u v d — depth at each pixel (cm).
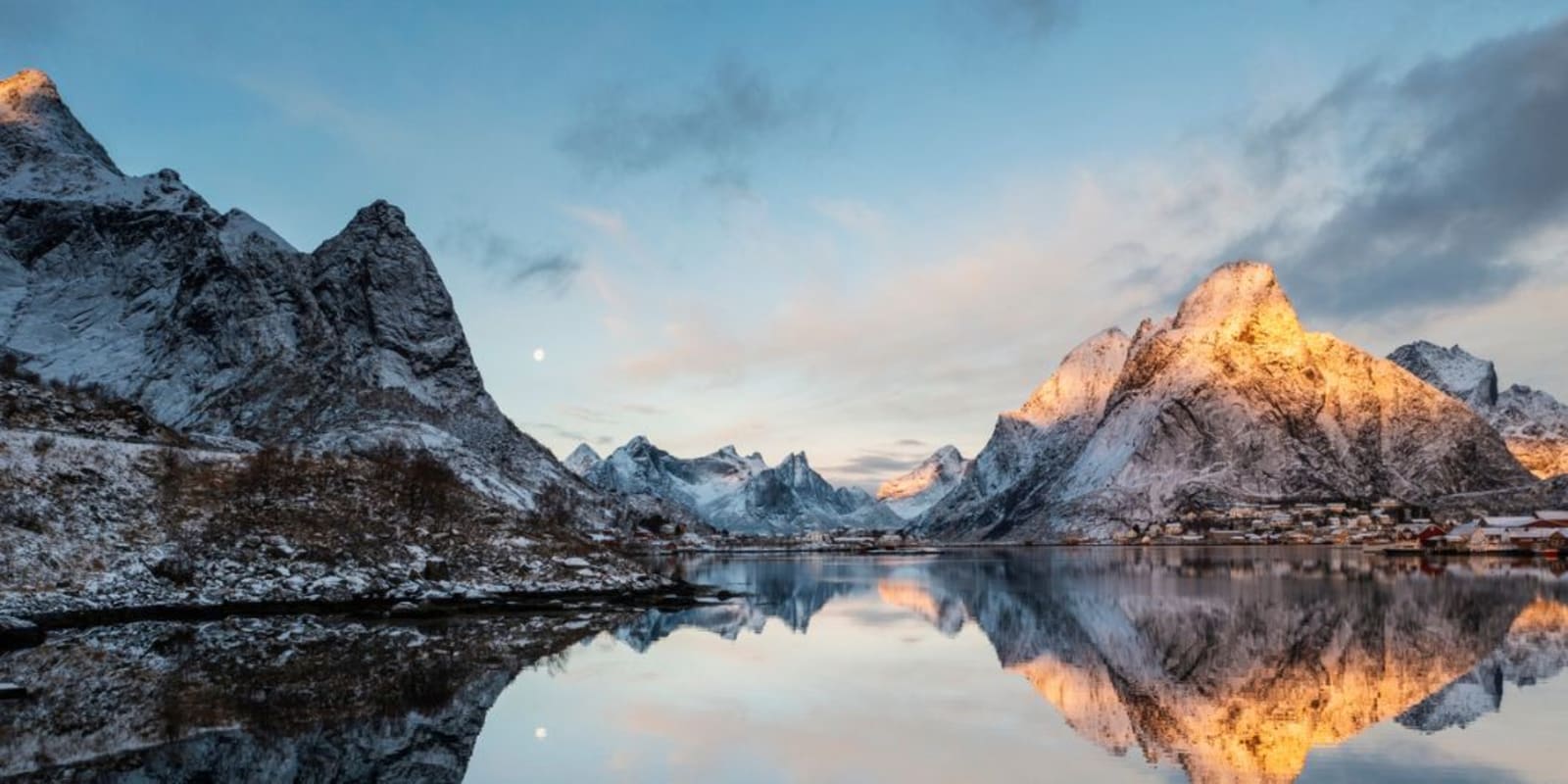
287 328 18750
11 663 4462
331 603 6812
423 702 3781
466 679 4312
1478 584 10594
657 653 5316
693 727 3400
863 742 3177
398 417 17938
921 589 11075
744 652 5397
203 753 2967
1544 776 2712
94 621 5791
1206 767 2848
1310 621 6869
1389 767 2823
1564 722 3416
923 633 6412
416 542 8206
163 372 17400
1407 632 6147
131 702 3675
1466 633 6072
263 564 6975
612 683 4294
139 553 6556
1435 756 2952
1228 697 3988
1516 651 5250
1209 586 10856
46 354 17475
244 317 18088
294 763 2873
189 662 4594
